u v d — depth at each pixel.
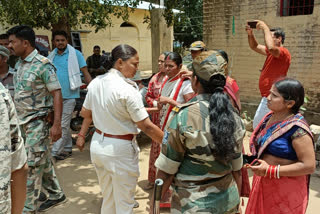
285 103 2.03
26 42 2.81
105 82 2.37
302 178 2.13
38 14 5.73
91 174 4.29
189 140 1.62
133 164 2.45
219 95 1.62
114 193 2.47
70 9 5.46
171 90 3.14
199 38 16.22
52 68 2.95
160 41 8.74
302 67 5.58
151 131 2.38
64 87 4.65
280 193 2.11
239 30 6.29
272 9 5.77
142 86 5.45
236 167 1.79
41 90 2.91
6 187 1.25
